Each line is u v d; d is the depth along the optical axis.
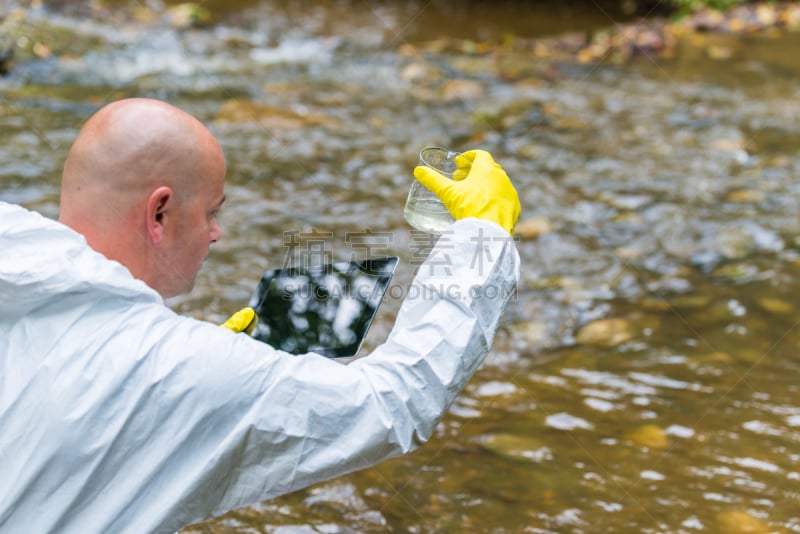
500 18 14.20
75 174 2.19
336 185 7.20
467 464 4.14
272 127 8.27
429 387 2.18
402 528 3.69
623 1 15.63
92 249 2.12
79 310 2.08
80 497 2.03
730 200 7.27
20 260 2.04
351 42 11.84
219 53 10.63
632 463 4.18
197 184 2.22
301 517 3.73
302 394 2.09
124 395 2.02
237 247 6.06
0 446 2.01
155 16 11.98
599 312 5.58
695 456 4.23
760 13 14.49
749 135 8.80
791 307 5.66
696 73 11.04
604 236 6.61
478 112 9.17
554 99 9.75
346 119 8.71
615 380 4.89
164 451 2.04
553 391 4.77
